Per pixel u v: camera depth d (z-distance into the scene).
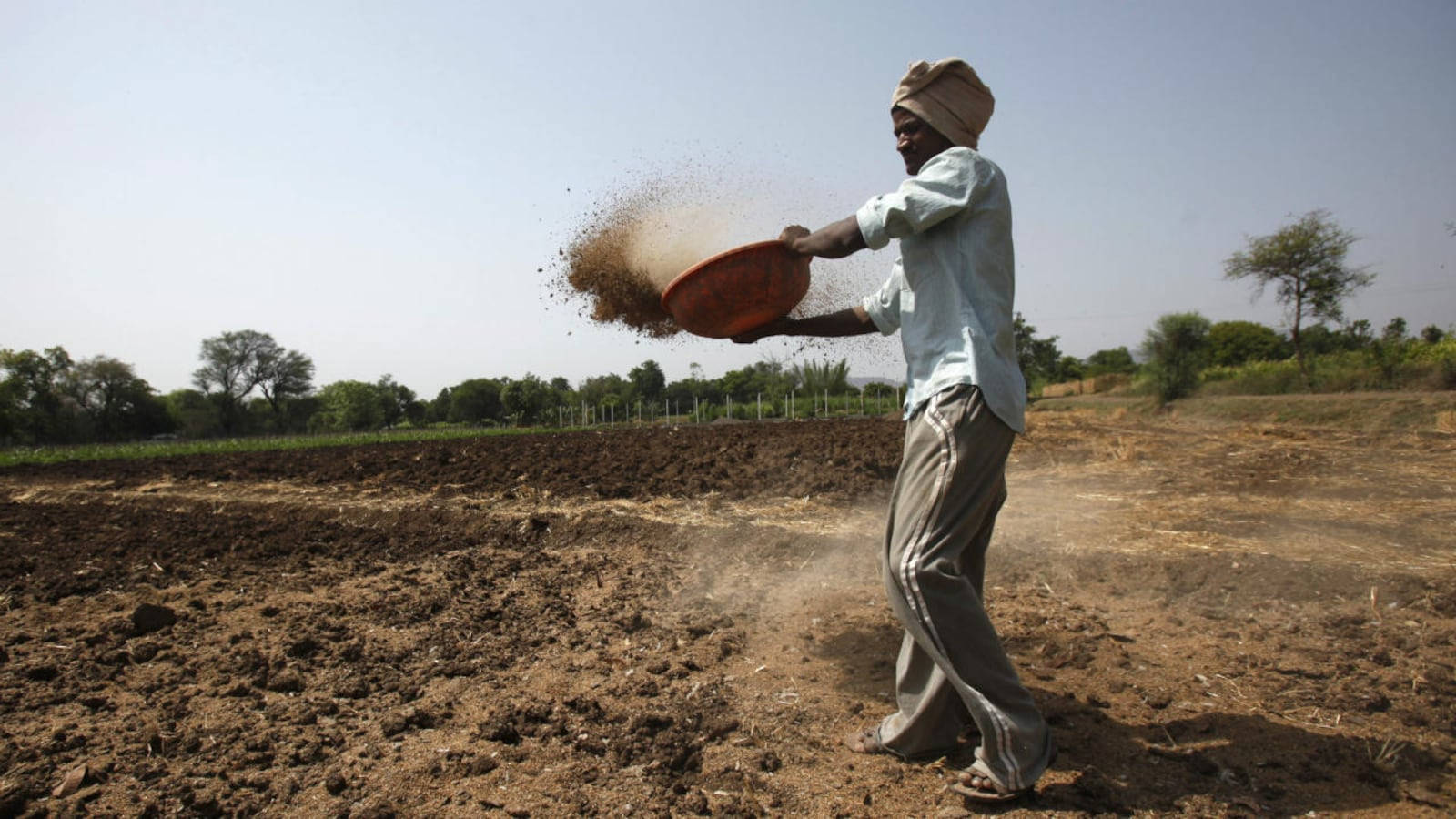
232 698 2.95
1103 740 2.45
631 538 5.37
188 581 4.79
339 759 2.45
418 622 3.81
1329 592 3.72
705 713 2.68
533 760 2.40
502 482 8.00
